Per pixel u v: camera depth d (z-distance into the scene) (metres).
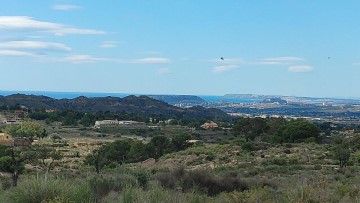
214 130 172.38
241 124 113.38
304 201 12.90
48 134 150.25
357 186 16.14
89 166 61.44
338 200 13.20
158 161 68.69
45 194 11.38
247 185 25.22
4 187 18.06
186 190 20.66
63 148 111.06
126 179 18.17
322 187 14.85
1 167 43.50
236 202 14.65
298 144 82.38
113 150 77.00
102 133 164.50
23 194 11.36
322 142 95.88
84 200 11.95
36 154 63.88
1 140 112.62
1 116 191.12
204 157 68.31
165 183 21.48
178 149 86.56
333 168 50.19
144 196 12.13
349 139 89.25
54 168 57.53
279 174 43.34
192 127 190.75
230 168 52.91
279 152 71.56
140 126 191.88
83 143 126.31
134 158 77.69
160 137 85.62
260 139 105.19
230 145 82.44
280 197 14.38
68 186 12.13
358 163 58.09
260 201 14.49
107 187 16.17
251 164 58.03
